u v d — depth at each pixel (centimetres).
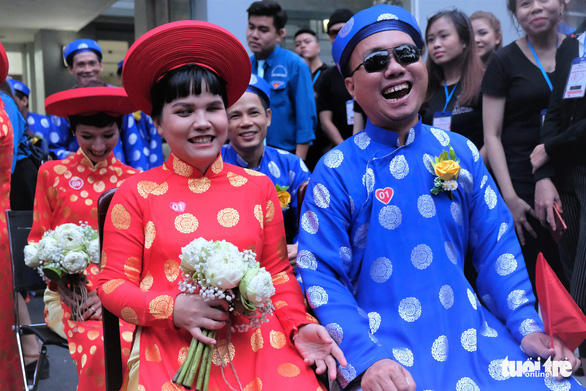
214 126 188
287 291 194
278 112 446
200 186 191
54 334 278
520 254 204
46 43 1167
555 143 307
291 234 298
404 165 199
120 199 188
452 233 199
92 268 288
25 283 287
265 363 180
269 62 448
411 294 193
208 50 192
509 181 338
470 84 354
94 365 249
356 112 412
